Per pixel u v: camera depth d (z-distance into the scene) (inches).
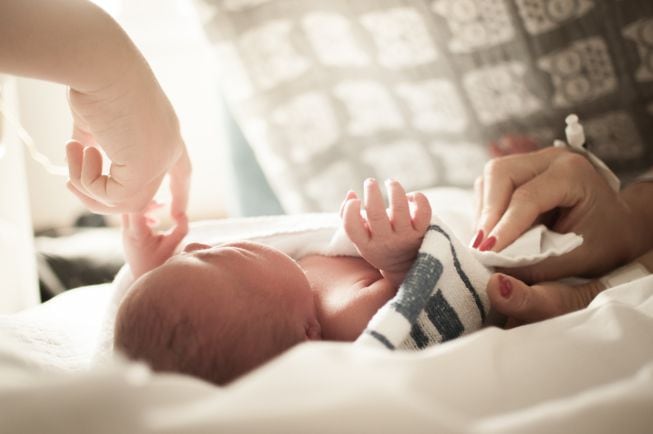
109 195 26.9
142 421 14.7
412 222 28.4
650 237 37.4
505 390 19.4
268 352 27.3
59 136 69.7
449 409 17.7
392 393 14.7
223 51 55.0
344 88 55.8
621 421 15.7
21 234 44.5
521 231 32.7
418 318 26.8
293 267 29.7
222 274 27.3
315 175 58.6
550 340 22.0
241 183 60.7
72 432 14.8
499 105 50.9
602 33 45.3
